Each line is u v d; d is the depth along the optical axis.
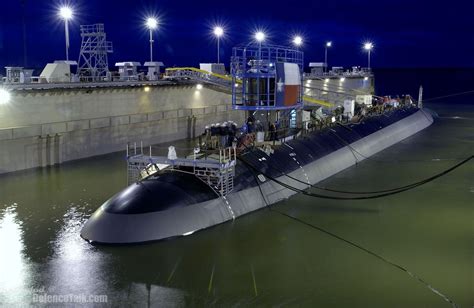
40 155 36.53
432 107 86.12
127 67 62.59
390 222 23.36
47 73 45.50
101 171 35.16
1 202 26.83
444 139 49.44
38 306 15.35
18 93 35.78
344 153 35.81
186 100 54.34
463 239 21.19
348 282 17.05
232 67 29.20
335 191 28.47
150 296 15.93
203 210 21.42
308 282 17.00
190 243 19.98
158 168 23.70
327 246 20.25
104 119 42.09
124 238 19.69
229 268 17.97
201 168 23.20
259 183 25.02
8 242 20.67
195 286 16.61
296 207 25.22
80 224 22.97
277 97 28.56
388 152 42.00
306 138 33.47
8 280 17.14
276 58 30.17
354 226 22.77
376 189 29.36
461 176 32.97
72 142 39.47
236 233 21.23
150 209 20.34
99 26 54.97
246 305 15.41
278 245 20.19
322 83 77.19
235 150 23.39
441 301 15.78
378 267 18.27
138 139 46.31
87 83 42.91
